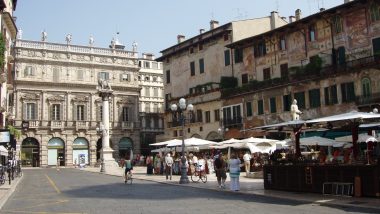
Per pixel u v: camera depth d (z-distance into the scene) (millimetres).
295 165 20844
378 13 41062
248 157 36500
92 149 78562
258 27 60062
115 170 52781
